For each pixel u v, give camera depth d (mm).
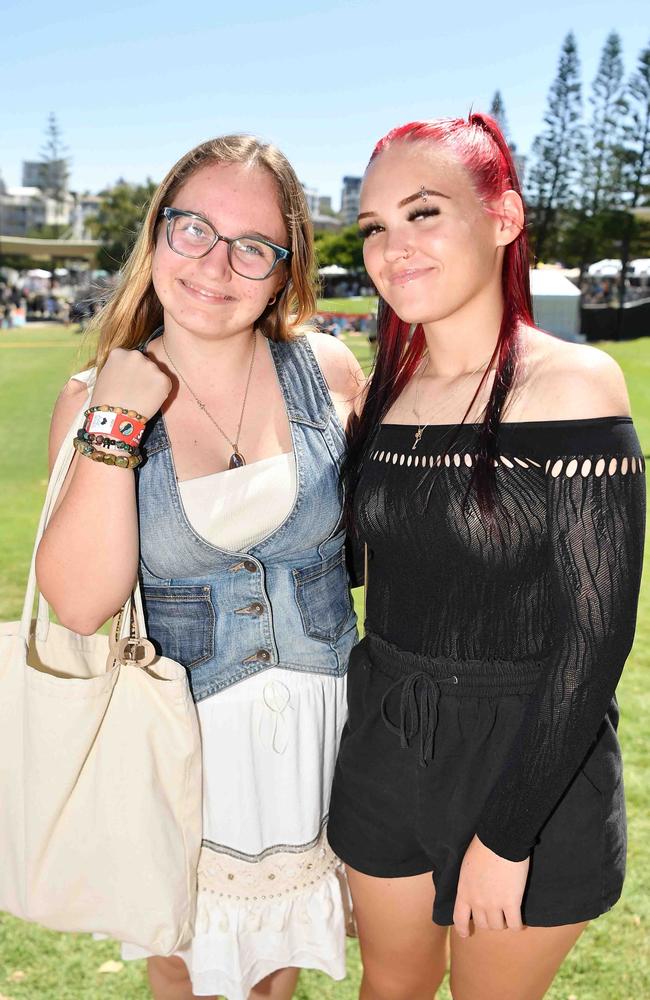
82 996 2334
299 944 1944
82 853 1729
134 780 1713
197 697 1837
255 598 1839
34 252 60875
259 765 1866
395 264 1599
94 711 1664
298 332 2025
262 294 1780
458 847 1592
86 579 1671
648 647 4617
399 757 1679
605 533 1392
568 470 1412
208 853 1866
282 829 1898
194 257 1717
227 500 1766
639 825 3051
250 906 1875
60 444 1842
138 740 1711
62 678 1676
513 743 1493
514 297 1639
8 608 4918
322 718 1915
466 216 1559
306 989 2393
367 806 1722
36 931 2592
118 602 1710
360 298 57750
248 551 1820
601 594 1393
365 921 1810
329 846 1941
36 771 1680
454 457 1550
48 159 83312
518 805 1459
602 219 45375
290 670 1882
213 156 1756
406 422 1691
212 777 1844
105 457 1634
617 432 1417
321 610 1920
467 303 1623
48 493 1724
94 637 1812
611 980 2371
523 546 1497
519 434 1479
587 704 1408
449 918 1639
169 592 1831
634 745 3590
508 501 1480
